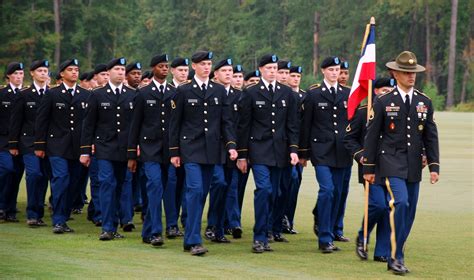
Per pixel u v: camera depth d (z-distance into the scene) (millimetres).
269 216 19422
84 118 21062
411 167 16766
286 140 19250
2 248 18641
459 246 19281
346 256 18344
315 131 19625
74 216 24438
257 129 19078
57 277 15273
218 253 18500
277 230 20328
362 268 16953
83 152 21016
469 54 127812
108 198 20297
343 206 20484
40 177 22344
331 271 16594
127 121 20781
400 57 16906
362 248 18000
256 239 18797
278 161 19031
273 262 17469
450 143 49188
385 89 19594
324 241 18844
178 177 20531
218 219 19953
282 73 21266
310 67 145375
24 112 22719
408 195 16969
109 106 20766
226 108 18859
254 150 18984
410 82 16828
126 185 21766
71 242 19656
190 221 18297
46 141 21859
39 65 22953
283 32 151250
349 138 18891
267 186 18812
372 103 18922
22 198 27891
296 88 22250
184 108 18688
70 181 22469
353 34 137125
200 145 18578
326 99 19625
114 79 21000
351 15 136125
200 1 160500
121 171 20938
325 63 19766
